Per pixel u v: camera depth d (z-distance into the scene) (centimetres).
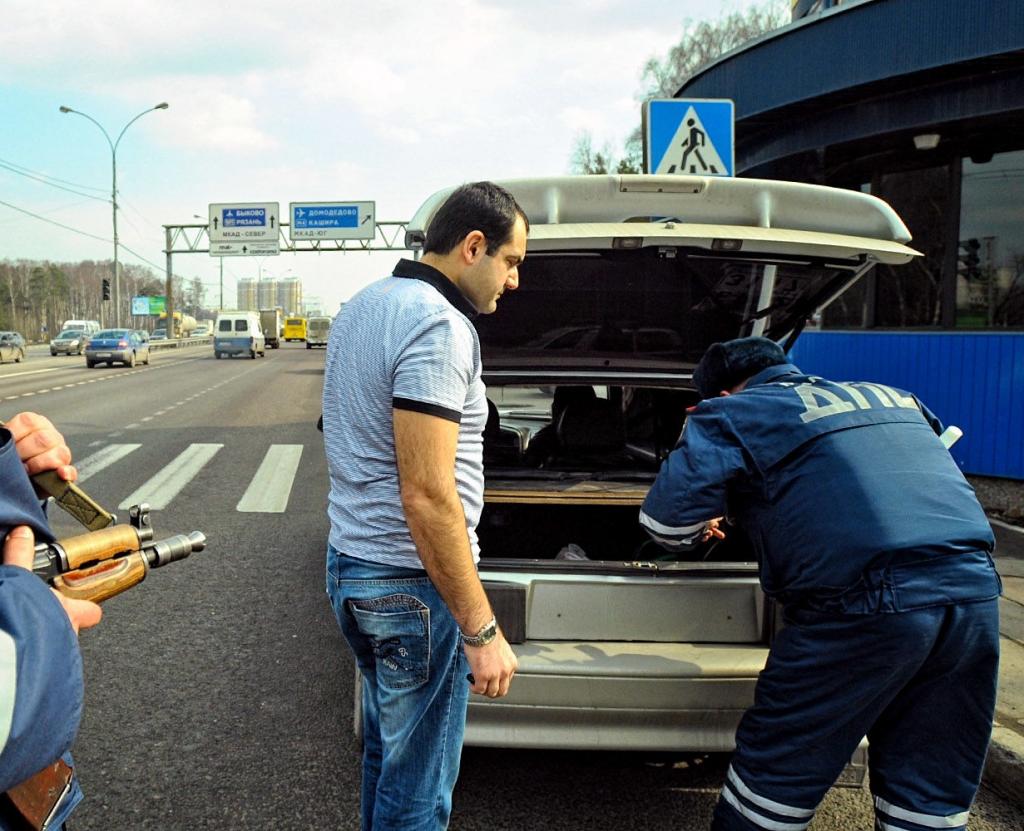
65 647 97
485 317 364
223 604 479
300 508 735
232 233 4244
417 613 179
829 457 210
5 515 107
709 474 217
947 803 211
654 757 310
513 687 246
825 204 290
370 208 4128
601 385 362
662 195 291
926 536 199
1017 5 592
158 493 791
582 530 375
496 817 269
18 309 11550
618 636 263
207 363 3631
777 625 260
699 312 358
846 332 854
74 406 1602
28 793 110
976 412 726
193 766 302
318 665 393
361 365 177
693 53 3431
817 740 208
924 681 209
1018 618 423
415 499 165
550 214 290
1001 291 723
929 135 714
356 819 270
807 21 724
